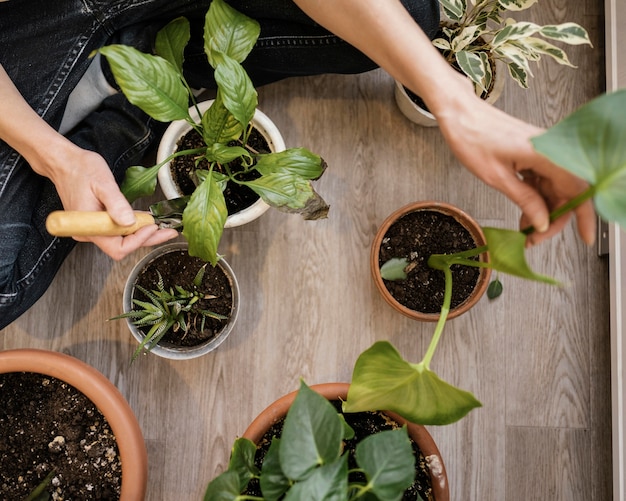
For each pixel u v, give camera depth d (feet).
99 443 4.00
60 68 3.72
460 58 3.80
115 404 3.62
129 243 3.26
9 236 3.61
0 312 3.74
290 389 4.44
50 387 4.00
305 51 3.95
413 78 2.82
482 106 2.68
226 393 4.42
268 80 4.39
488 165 2.67
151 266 4.10
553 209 2.79
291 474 2.64
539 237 2.67
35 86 3.70
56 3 3.67
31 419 3.98
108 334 4.46
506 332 4.52
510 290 4.56
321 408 2.67
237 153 3.36
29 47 3.70
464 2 3.86
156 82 3.08
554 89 4.67
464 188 4.60
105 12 3.70
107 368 4.43
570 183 2.55
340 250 4.53
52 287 4.48
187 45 4.02
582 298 4.57
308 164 3.49
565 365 4.52
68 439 3.99
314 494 2.52
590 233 2.56
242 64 4.14
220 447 4.39
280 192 3.40
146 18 3.89
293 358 4.46
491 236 2.38
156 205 3.59
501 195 4.60
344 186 4.57
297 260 4.52
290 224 4.53
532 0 3.79
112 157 4.03
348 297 4.50
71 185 3.28
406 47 2.80
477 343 4.51
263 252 4.51
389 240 4.19
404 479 2.72
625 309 4.29
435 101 2.74
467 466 4.43
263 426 3.60
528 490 4.42
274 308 4.48
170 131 3.88
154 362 4.43
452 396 2.71
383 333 4.49
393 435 2.75
